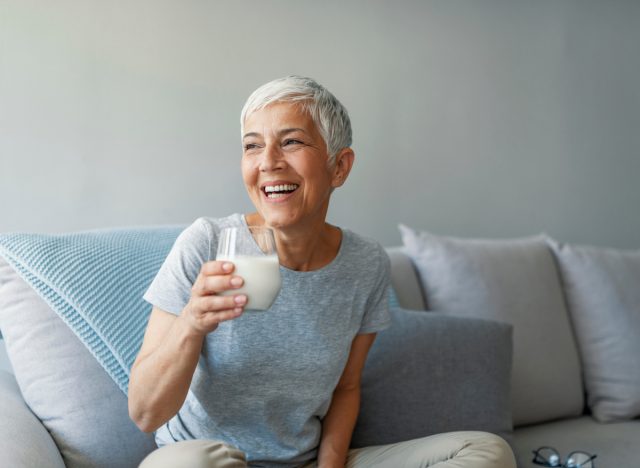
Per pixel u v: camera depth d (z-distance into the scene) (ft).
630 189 10.57
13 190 6.87
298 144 4.58
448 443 4.64
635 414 7.89
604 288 8.37
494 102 9.59
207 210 7.77
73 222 7.13
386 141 8.87
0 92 6.79
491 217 9.63
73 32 7.07
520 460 6.24
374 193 8.84
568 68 10.07
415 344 6.16
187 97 7.64
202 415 4.69
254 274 3.76
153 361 4.08
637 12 10.49
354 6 8.62
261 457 4.79
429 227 9.21
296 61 8.26
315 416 5.19
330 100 4.71
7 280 5.29
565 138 10.09
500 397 6.30
